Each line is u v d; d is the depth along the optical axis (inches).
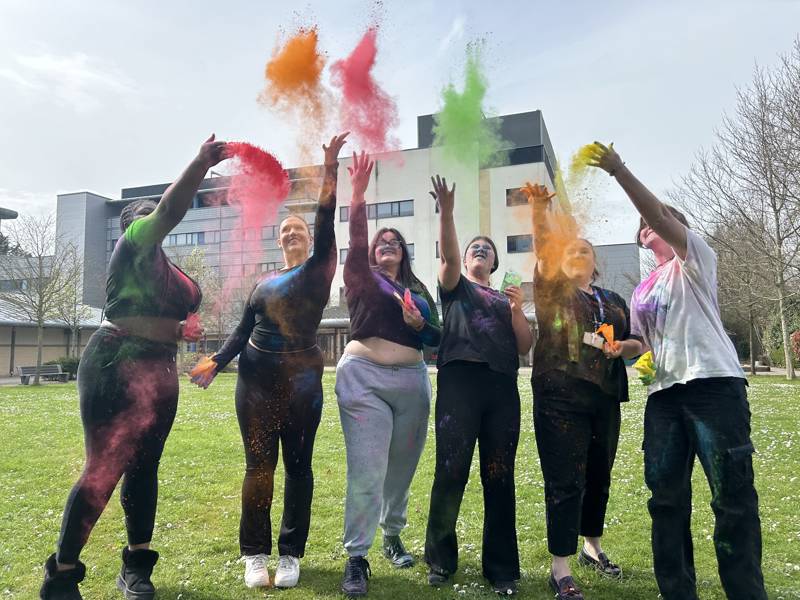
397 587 105.2
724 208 676.1
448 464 104.2
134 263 93.2
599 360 102.2
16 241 816.3
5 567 117.5
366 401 106.3
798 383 630.5
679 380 88.7
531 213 104.2
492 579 104.7
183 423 325.4
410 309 106.5
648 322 95.9
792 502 156.9
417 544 130.0
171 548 127.6
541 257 103.7
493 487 105.0
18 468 214.4
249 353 107.9
